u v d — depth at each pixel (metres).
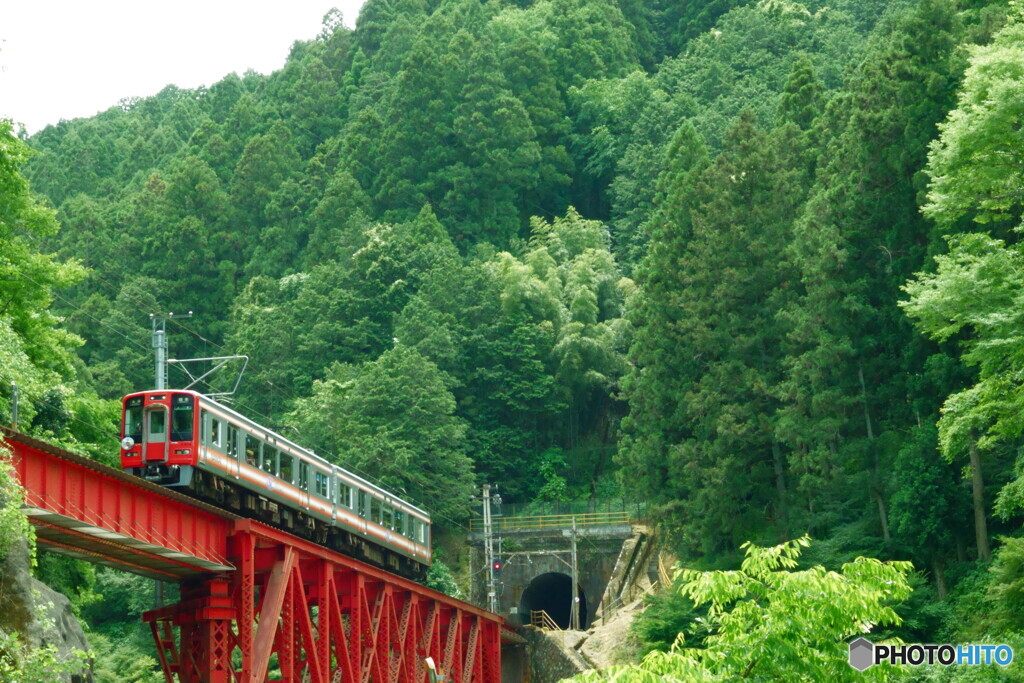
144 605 84.62
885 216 67.81
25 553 30.55
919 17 69.38
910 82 67.62
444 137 136.38
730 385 71.94
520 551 93.00
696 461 71.75
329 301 115.94
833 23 163.62
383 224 122.94
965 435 42.94
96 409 53.06
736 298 75.19
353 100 156.88
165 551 36.66
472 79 137.88
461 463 94.19
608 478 106.19
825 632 22.48
